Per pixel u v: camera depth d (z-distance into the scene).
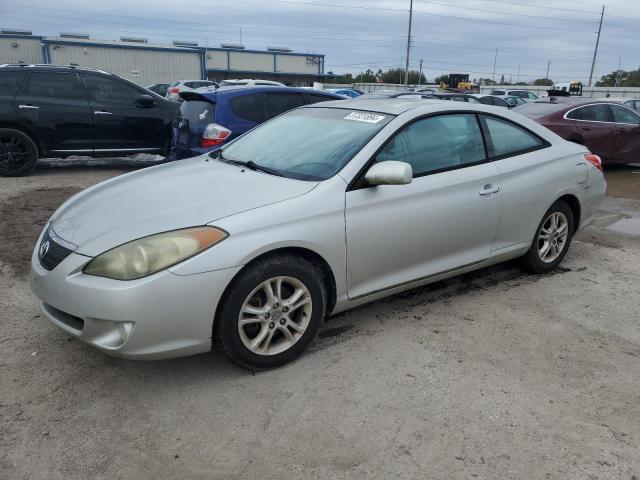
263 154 3.91
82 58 36.22
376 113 3.88
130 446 2.56
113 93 9.08
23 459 2.46
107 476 2.38
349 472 2.41
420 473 2.41
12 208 6.62
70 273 2.81
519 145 4.42
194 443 2.58
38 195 7.36
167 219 2.92
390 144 3.58
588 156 4.92
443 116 3.95
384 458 2.50
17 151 8.61
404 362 3.31
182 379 3.10
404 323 3.83
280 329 3.16
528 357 3.41
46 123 8.59
